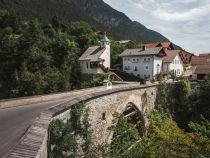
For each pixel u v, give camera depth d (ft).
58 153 32.12
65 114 37.81
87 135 42.32
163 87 105.91
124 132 54.34
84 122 42.57
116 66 223.10
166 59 201.77
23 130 32.42
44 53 177.47
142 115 85.46
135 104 79.77
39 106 53.67
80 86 179.01
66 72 182.80
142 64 192.13
